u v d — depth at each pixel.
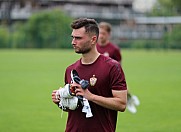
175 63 67.12
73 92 9.79
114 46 21.41
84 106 9.89
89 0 184.12
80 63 10.27
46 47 123.94
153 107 25.62
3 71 51.06
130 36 169.00
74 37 10.05
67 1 181.12
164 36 129.25
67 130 10.31
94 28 10.04
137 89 34.72
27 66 59.06
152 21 169.75
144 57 83.00
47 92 32.66
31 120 21.66
